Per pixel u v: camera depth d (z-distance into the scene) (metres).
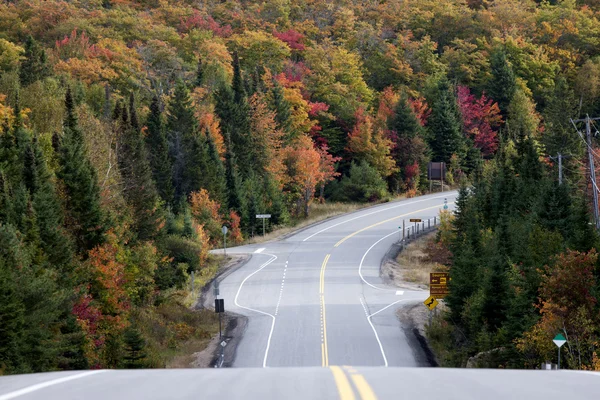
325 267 64.06
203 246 65.44
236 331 44.81
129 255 48.84
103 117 73.25
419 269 63.56
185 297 54.00
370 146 106.56
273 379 7.86
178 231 64.81
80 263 42.56
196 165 81.06
